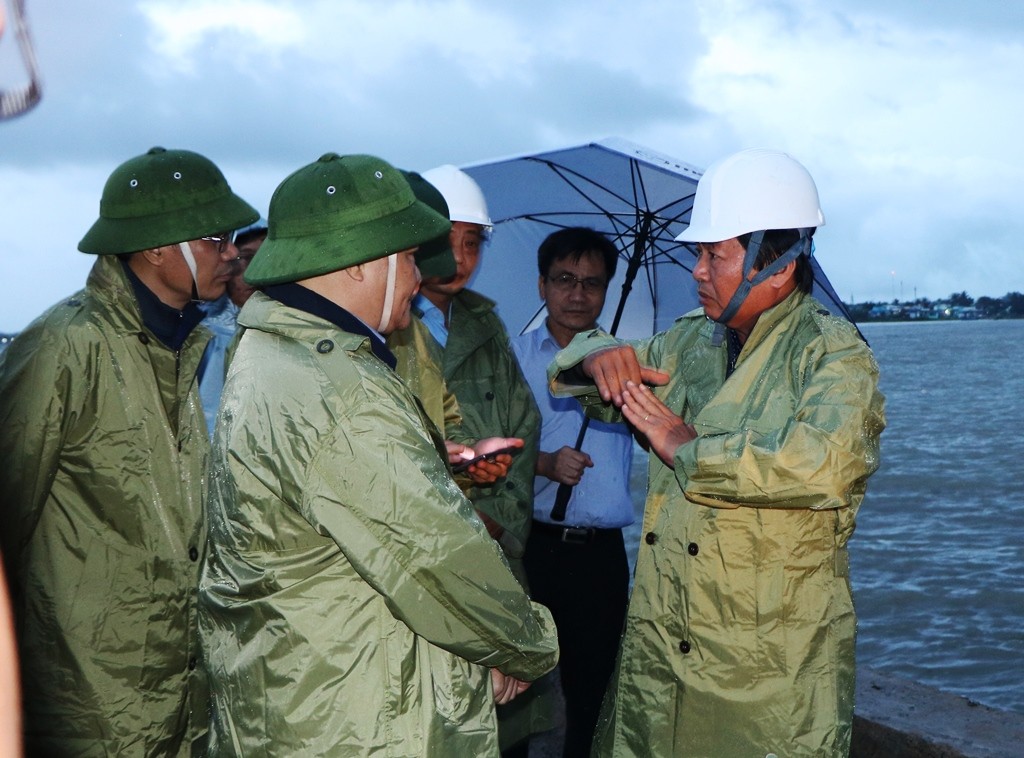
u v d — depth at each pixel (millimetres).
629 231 4465
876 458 2371
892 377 67000
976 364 82750
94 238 2816
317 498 1899
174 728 2887
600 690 3924
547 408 4195
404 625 1977
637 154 4086
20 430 2631
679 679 2518
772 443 2287
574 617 3947
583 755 3893
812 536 2457
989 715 3770
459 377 3766
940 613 12703
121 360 2787
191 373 2971
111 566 2799
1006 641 11609
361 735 1921
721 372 2740
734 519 2459
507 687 2434
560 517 3941
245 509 1969
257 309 2102
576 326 4203
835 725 2459
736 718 2469
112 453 2783
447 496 1953
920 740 3596
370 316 2160
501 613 1997
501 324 3898
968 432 33031
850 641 2520
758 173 2525
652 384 2668
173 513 2869
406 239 2090
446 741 1979
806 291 2592
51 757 2783
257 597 1965
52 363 2666
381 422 1938
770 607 2451
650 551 2656
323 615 1944
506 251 4641
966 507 19641
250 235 3789
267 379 1983
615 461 4059
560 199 4484
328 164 2139
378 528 1900
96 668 2785
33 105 586
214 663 2043
